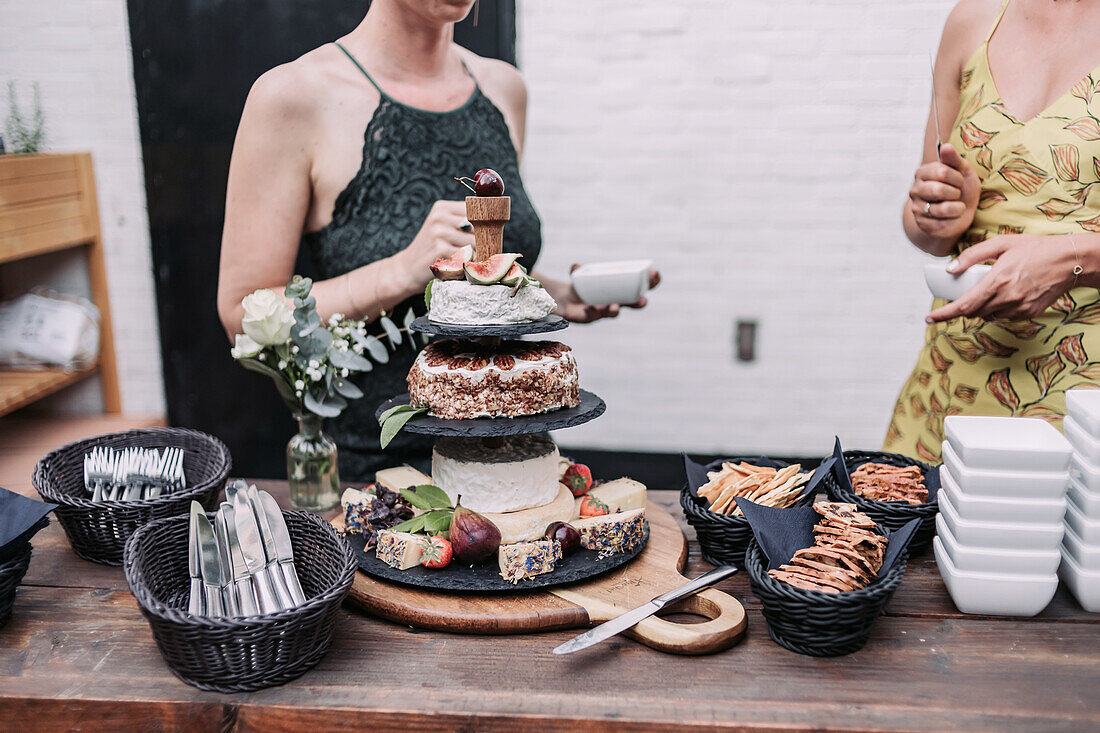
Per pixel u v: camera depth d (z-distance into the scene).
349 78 1.46
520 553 0.97
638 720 0.76
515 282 0.98
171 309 2.74
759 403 3.42
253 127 1.40
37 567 1.08
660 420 3.47
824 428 3.41
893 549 0.89
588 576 0.99
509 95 1.74
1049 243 1.16
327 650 0.89
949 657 0.86
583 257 3.39
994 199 1.38
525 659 0.87
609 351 3.44
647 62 3.18
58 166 2.35
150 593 0.81
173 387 2.83
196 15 2.45
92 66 2.85
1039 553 0.90
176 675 0.84
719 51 3.14
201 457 1.21
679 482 3.48
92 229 2.50
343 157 1.45
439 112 1.52
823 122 3.16
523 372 1.00
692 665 0.86
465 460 1.06
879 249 3.25
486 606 0.94
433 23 1.44
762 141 3.20
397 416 1.01
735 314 3.37
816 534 0.96
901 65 3.08
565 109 3.25
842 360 3.36
